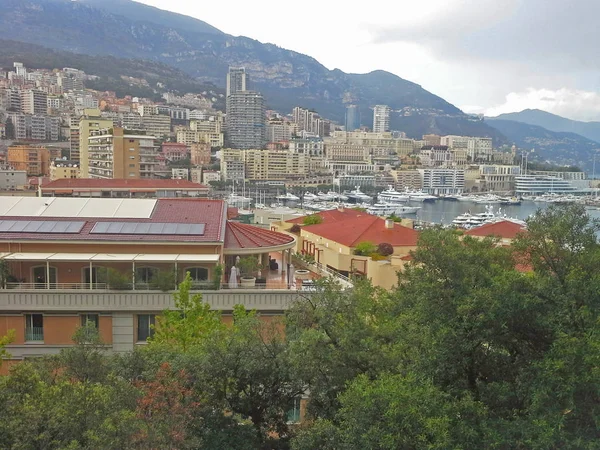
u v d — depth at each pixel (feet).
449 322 70.44
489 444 64.49
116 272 130.93
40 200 165.37
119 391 69.56
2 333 130.52
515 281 70.33
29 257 132.77
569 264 77.30
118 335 131.54
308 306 94.63
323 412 82.58
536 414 65.57
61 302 129.90
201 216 158.81
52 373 86.33
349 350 80.53
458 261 73.46
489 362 77.87
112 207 162.30
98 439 57.98
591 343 62.69
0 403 63.36
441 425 61.31
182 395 75.15
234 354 83.10
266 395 87.40
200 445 72.49
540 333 74.28
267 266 166.91
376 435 62.59
